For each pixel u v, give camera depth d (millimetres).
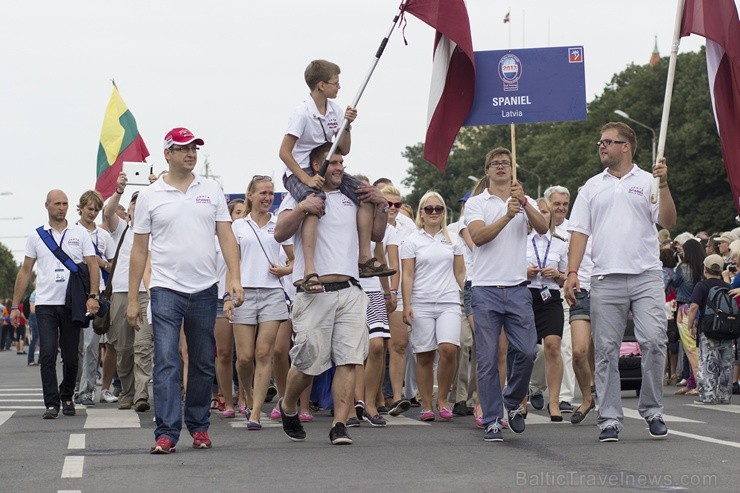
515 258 13852
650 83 104375
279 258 16438
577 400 21406
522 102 15094
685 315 23375
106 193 23844
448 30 14844
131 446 13344
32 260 17938
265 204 16391
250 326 16438
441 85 15320
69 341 18000
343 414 13492
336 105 13852
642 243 13680
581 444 13359
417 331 17219
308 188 13172
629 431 14828
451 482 10250
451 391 19266
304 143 13688
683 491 9648
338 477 10633
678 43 14211
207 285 12938
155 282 12820
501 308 13820
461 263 17391
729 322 20031
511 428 14352
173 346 12766
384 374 19672
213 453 12594
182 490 9906
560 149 121312
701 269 23234
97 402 21812
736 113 15234
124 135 23906
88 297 18016
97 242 20562
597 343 13742
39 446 13406
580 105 15039
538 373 18891
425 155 15469
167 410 12656
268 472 11000
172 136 12859
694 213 94250
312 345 13250
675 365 26812
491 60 15125
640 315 13680
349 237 13305
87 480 10539
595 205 13820
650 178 13781
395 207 18109
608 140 13773
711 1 14945
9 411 19141
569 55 15047
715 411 18484
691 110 96875
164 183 12984
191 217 12898
